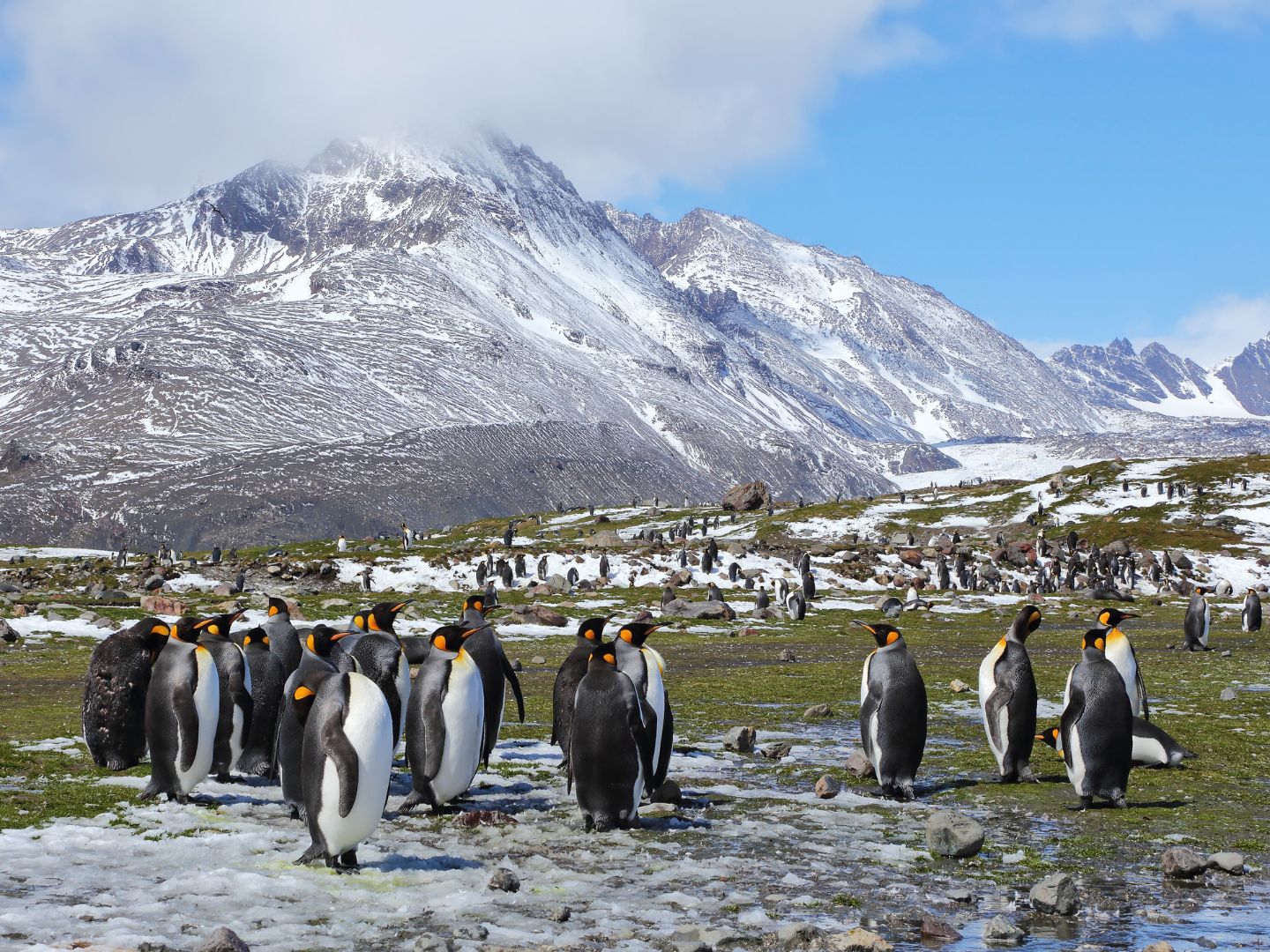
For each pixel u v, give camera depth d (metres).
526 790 13.05
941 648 36.47
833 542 90.75
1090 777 12.51
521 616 45.19
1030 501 117.50
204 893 8.69
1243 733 17.97
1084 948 7.81
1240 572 84.94
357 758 9.23
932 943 7.95
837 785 13.12
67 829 10.34
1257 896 9.23
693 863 9.98
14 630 33.03
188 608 42.50
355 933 7.90
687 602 51.56
